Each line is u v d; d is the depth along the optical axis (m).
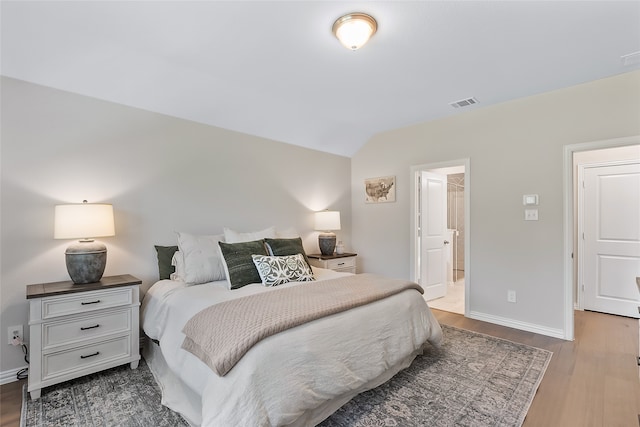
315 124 3.94
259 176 3.84
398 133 4.33
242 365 1.46
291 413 1.50
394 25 1.98
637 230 3.62
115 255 2.73
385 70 2.60
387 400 1.98
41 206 2.38
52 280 2.41
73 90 2.52
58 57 2.23
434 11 1.84
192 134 3.25
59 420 1.79
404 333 2.25
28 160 2.33
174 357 1.92
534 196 3.15
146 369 2.41
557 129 3.02
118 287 2.34
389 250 4.48
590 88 2.84
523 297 3.23
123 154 2.79
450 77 2.75
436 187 4.53
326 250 4.28
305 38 2.12
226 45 2.20
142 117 2.91
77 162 2.55
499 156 3.40
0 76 2.23
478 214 3.55
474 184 3.58
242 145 3.67
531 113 3.18
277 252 3.07
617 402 1.96
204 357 1.59
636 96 2.63
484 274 3.50
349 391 1.82
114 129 2.74
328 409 1.80
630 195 3.66
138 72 2.52
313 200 4.47
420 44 2.20
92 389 2.11
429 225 4.41
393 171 4.42
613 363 2.48
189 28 2.00
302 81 2.81
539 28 2.01
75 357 2.15
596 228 3.88
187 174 3.20
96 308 2.24
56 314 2.08
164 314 2.31
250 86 2.92
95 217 2.31
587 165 3.93
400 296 2.42
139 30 2.02
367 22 1.89
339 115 3.78
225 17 1.88
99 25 1.96
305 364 1.62
